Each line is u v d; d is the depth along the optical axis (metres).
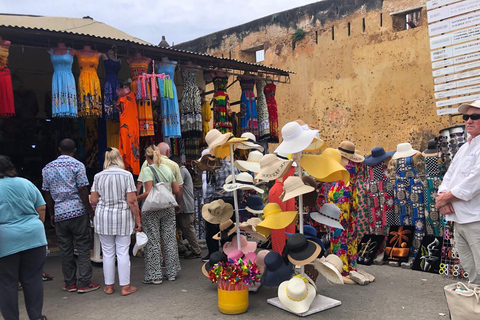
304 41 13.38
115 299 4.47
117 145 7.28
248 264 3.95
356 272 4.88
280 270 4.11
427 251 5.39
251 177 4.57
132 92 6.09
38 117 7.84
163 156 5.50
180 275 5.39
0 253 3.40
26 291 3.63
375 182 6.20
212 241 5.76
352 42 12.30
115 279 5.29
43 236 3.68
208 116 7.96
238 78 8.13
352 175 4.75
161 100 6.45
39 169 8.65
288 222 3.86
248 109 8.13
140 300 4.42
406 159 5.87
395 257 5.68
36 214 3.69
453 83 6.80
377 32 11.79
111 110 6.03
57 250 6.95
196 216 7.51
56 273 5.66
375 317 3.75
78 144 7.95
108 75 6.00
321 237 6.46
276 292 4.58
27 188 3.63
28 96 7.66
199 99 7.05
